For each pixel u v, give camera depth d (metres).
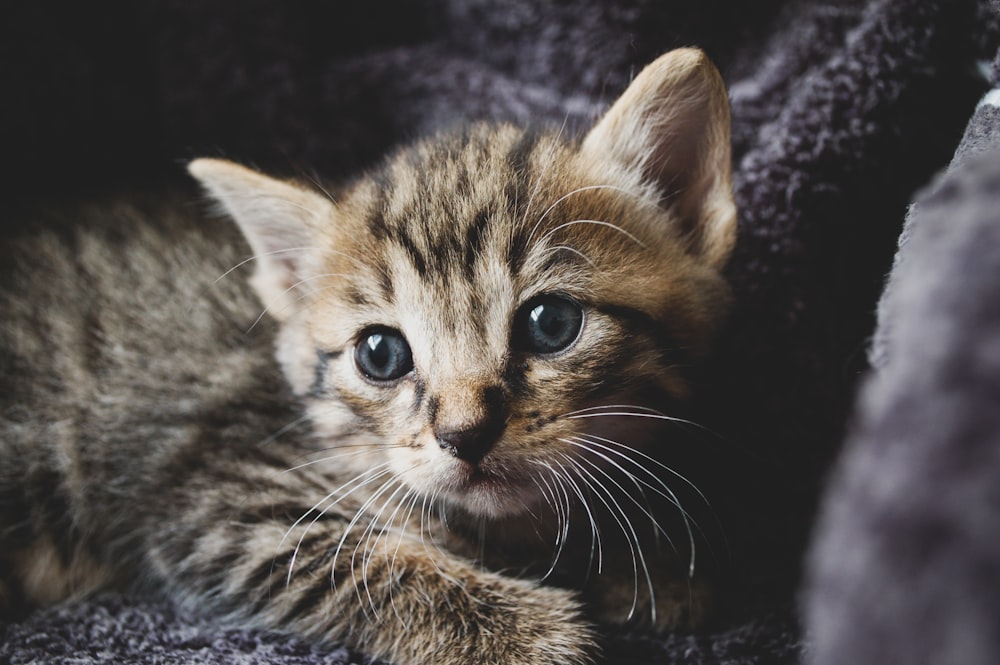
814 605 0.15
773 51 0.27
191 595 0.23
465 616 0.22
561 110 0.28
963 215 0.16
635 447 0.22
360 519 0.23
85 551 0.25
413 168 0.23
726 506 0.24
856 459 0.15
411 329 0.21
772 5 0.27
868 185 0.24
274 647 0.22
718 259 0.23
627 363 0.21
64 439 0.25
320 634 0.22
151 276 0.26
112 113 0.29
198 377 0.25
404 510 0.23
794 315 0.24
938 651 0.13
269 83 0.29
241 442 0.24
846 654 0.14
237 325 0.26
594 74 0.28
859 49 0.24
